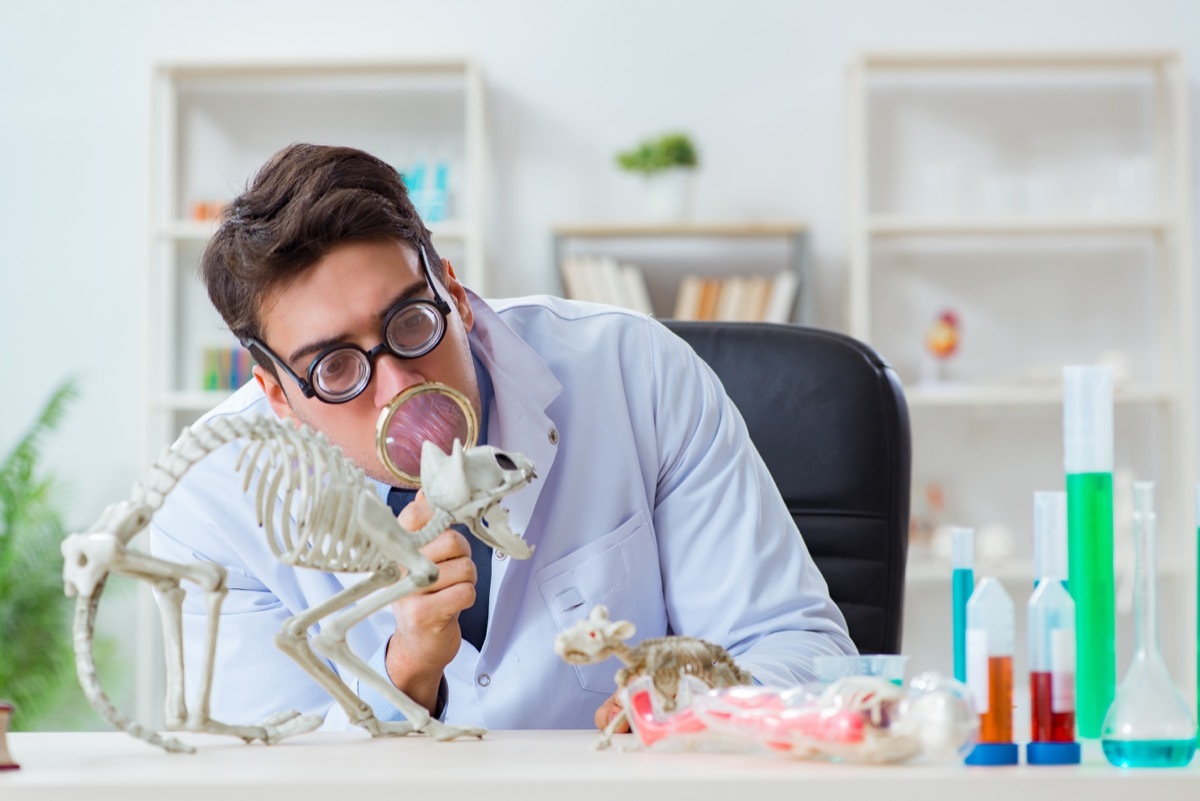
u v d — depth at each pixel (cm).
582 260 365
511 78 386
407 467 105
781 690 78
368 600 91
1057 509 80
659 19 385
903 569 154
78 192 388
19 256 387
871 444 153
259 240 104
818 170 382
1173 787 70
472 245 359
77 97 389
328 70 372
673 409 143
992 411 380
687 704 81
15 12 390
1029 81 387
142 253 386
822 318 380
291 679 135
